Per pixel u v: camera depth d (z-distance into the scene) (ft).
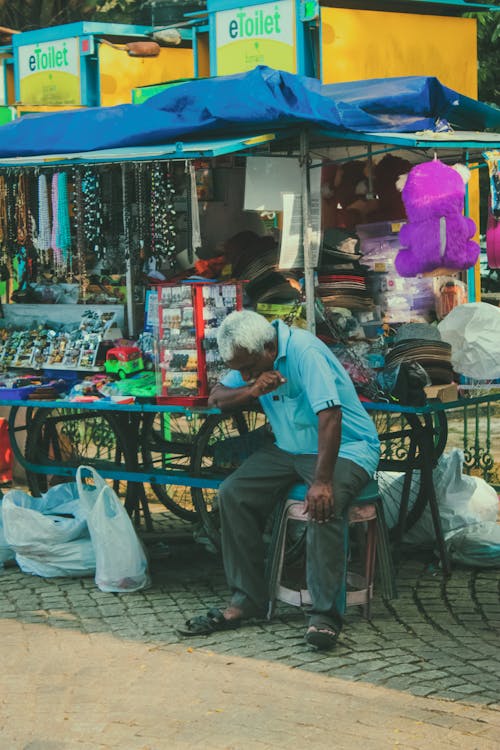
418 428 20.76
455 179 19.83
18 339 23.89
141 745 13.48
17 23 51.57
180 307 19.98
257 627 17.99
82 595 19.95
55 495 22.49
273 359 17.28
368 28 31.27
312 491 16.76
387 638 17.34
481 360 20.86
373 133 19.95
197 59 35.17
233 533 17.88
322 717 14.14
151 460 23.71
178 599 19.75
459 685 15.16
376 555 18.31
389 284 23.09
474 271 31.68
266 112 19.31
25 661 16.56
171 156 19.36
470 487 22.53
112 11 51.72
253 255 22.62
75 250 22.40
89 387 21.65
